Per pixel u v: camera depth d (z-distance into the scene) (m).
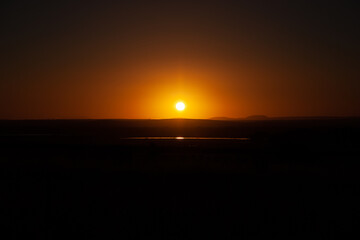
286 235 10.33
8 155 28.64
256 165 22.28
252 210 12.62
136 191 15.38
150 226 10.86
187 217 11.74
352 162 25.08
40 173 19.84
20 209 12.48
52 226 10.77
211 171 20.45
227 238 10.05
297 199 14.25
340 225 11.15
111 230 10.48
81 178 18.53
